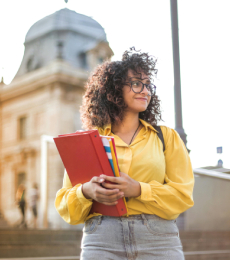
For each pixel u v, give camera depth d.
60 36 24.33
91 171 1.63
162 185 1.65
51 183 18.55
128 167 1.67
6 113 24.14
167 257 1.61
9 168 23.78
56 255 5.74
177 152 1.76
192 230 6.23
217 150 8.24
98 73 1.94
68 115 22.11
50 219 12.49
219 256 5.45
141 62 1.81
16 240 6.14
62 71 22.14
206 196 6.29
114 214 1.62
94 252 1.63
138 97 1.79
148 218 1.63
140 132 1.80
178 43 6.35
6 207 23.38
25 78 23.44
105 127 1.85
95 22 25.95
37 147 22.69
